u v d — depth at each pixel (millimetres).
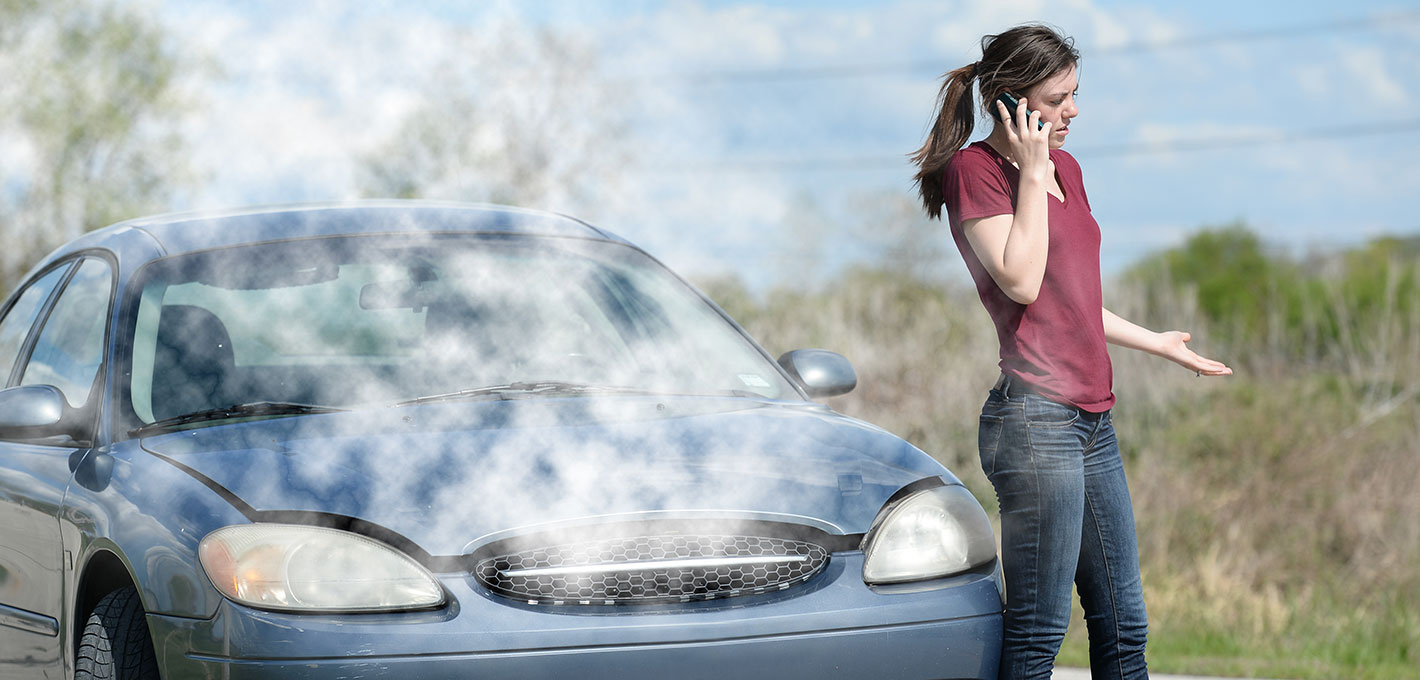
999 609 7910
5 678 9758
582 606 7102
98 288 10094
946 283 43969
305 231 10359
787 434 8500
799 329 36312
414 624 6852
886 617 7441
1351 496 28250
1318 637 19391
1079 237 8398
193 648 6992
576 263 10758
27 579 9180
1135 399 33969
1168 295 35375
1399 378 33281
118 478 8156
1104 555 8758
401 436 7957
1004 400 8422
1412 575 25297
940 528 7914
